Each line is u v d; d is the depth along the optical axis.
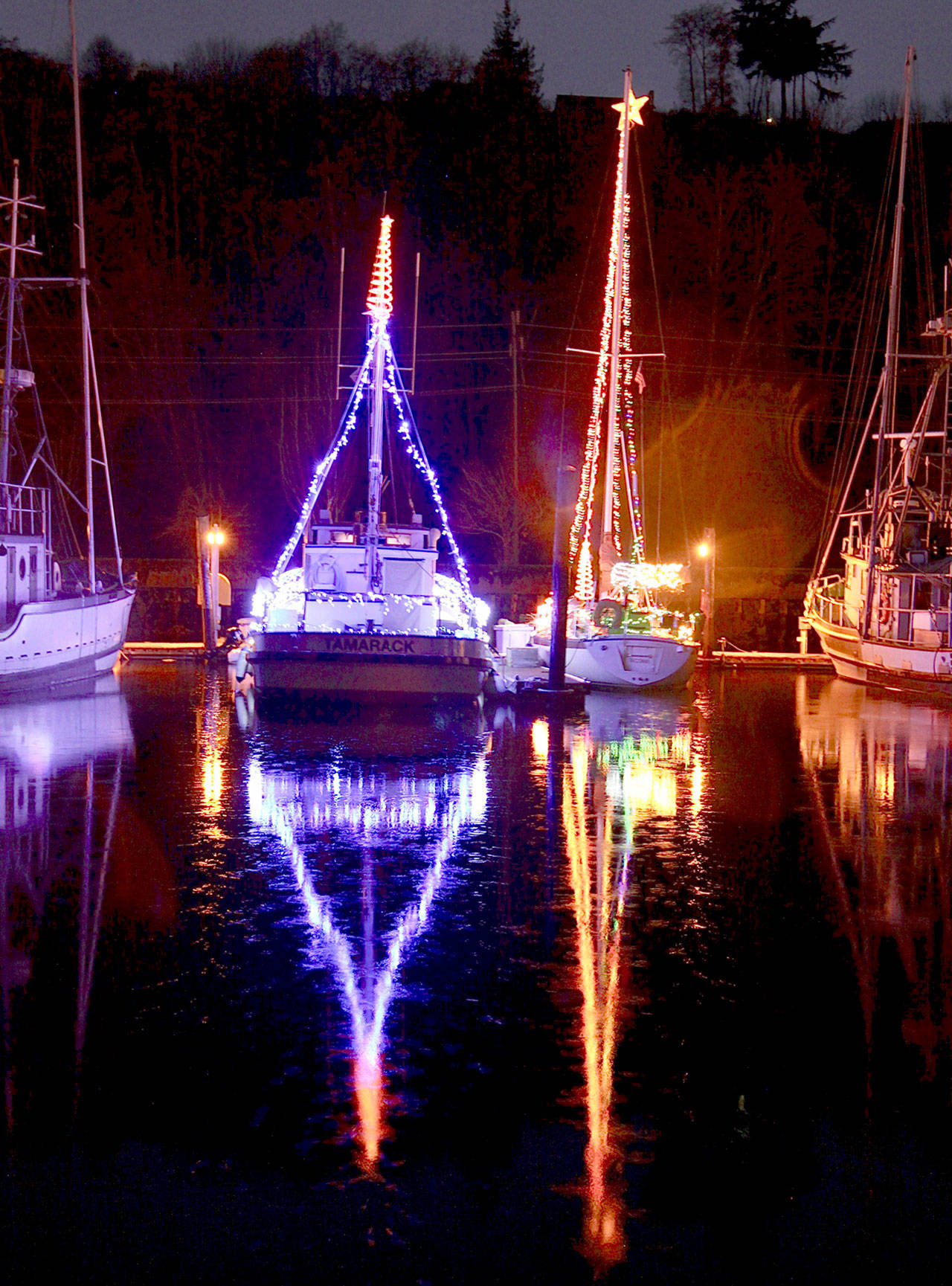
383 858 12.05
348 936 9.43
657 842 13.02
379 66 76.00
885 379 34.53
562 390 54.28
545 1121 6.30
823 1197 5.62
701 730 22.94
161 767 17.56
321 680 23.83
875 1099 6.59
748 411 55.28
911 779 17.33
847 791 16.33
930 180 67.50
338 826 13.59
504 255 66.12
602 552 33.19
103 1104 6.45
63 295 57.75
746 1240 5.27
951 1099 6.60
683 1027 7.59
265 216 65.69
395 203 65.56
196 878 11.16
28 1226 5.36
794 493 55.66
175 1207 5.50
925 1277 5.08
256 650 23.94
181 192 66.75
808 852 12.59
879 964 8.87
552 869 11.73
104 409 55.09
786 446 56.03
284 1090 6.64
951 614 30.19
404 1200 5.57
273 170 69.19
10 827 13.34
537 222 67.56
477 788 16.23
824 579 40.66
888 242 63.75
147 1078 6.76
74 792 15.46
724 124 72.25
